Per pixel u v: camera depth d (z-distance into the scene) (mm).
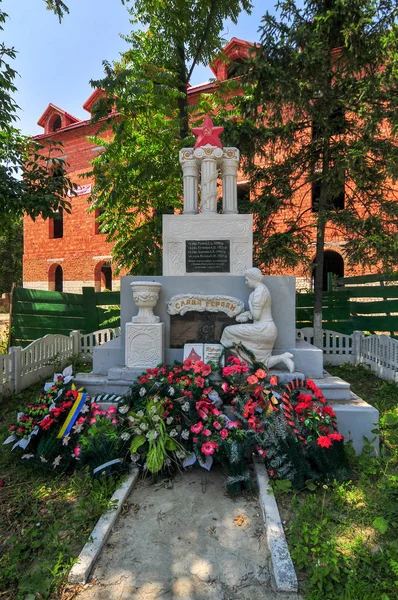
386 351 6754
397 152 6879
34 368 6812
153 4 8516
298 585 2174
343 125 7469
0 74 6168
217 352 4527
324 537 2576
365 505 2932
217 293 4910
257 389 3637
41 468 3553
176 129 8766
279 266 8102
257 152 7812
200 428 3322
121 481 3217
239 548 2512
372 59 6945
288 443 3246
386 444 3924
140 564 2367
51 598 2125
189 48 9555
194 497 3102
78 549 2494
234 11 8867
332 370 7453
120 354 4879
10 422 4969
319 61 6668
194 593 2148
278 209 8195
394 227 7488
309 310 9055
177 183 8789
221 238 5430
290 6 7141
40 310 9352
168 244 5488
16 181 6383
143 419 3391
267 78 6871
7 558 2410
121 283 4957
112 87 7754
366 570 2264
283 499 3016
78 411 3684
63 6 6762
